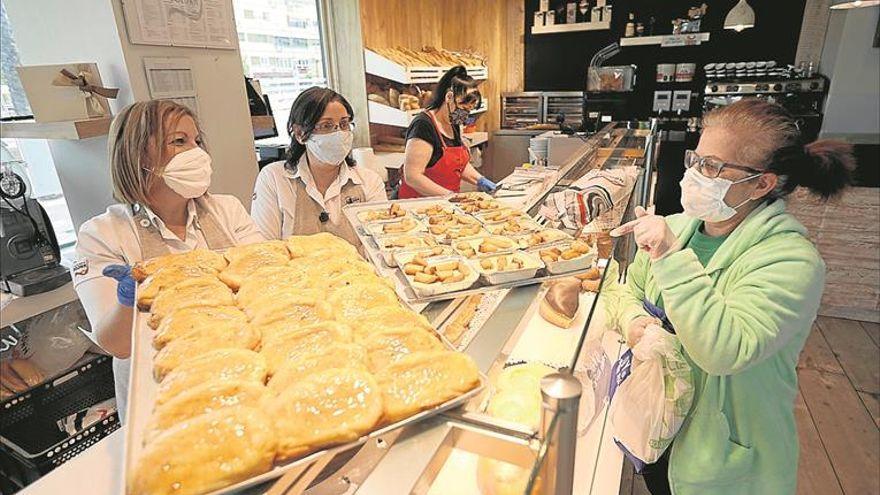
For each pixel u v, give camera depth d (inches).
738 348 33.8
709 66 168.2
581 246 41.3
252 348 27.4
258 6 122.3
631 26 182.2
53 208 99.0
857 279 116.5
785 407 40.1
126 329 42.5
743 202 38.3
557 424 19.9
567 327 34.3
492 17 192.4
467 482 29.4
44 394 72.2
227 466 19.0
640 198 74.2
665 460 48.5
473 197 62.1
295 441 20.4
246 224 61.3
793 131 35.9
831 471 75.9
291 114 68.3
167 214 54.7
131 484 18.5
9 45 87.7
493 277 37.7
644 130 104.7
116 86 73.9
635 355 42.3
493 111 198.8
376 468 21.0
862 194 110.7
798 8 160.7
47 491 30.2
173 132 49.8
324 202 72.2
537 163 127.6
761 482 40.5
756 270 36.3
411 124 100.0
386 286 35.3
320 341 27.3
